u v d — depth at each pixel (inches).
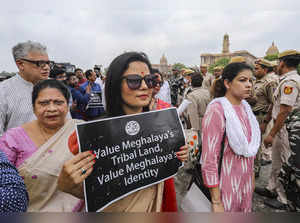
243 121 60.9
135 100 40.9
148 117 42.9
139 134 41.6
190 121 139.4
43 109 52.2
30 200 49.0
